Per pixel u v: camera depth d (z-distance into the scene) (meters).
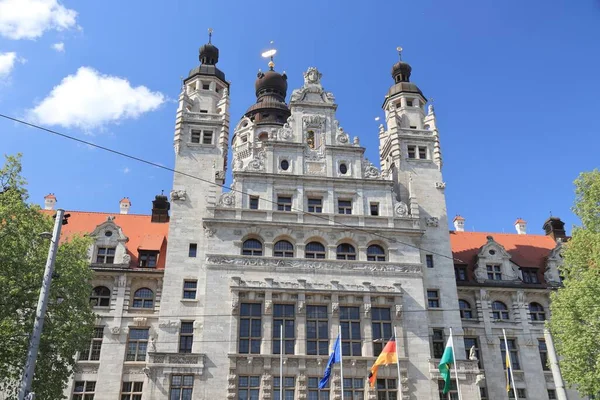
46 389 35.97
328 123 56.00
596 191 43.78
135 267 51.94
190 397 43.25
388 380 45.72
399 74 65.75
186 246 49.88
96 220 59.00
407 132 59.22
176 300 47.41
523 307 55.44
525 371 52.72
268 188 51.78
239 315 45.97
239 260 48.00
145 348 48.81
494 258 57.56
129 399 46.75
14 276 35.84
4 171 38.81
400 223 52.25
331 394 44.19
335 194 52.78
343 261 49.19
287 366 44.53
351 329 47.06
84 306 39.91
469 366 47.56
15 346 35.66
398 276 49.59
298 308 46.56
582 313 39.66
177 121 55.75
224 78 61.22
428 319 50.19
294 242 49.88
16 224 37.50
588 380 38.66
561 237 66.44
